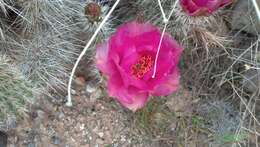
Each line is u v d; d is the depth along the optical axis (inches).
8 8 10.8
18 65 10.6
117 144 10.6
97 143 10.6
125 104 8.7
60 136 10.5
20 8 10.9
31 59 10.6
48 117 10.6
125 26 9.0
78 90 10.9
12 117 9.9
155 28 9.2
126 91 8.7
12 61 10.5
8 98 9.6
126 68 8.9
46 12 10.7
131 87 8.7
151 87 8.7
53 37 10.8
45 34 10.9
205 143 10.9
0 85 9.6
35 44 10.8
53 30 10.9
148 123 10.8
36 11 10.6
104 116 10.8
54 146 10.4
